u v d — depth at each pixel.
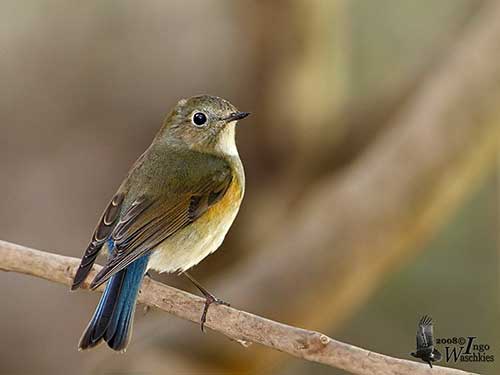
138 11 13.09
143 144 13.23
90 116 13.21
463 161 13.62
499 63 13.43
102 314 8.94
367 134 13.97
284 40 13.34
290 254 13.30
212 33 13.20
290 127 13.70
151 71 13.13
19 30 13.09
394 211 13.45
